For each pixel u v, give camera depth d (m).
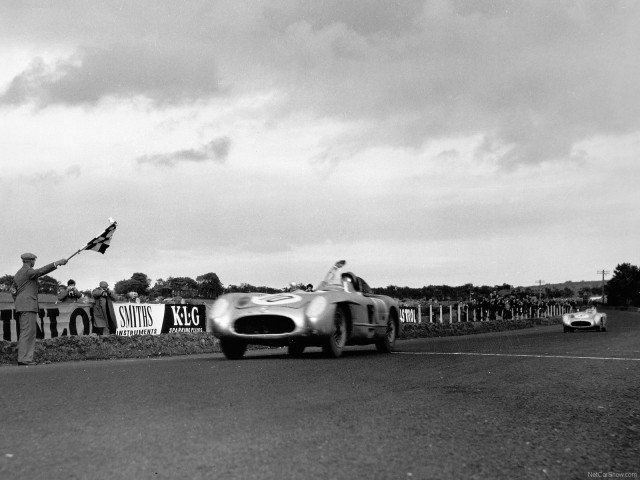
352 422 4.12
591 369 7.68
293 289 10.60
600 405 5.12
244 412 4.38
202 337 14.98
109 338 12.63
